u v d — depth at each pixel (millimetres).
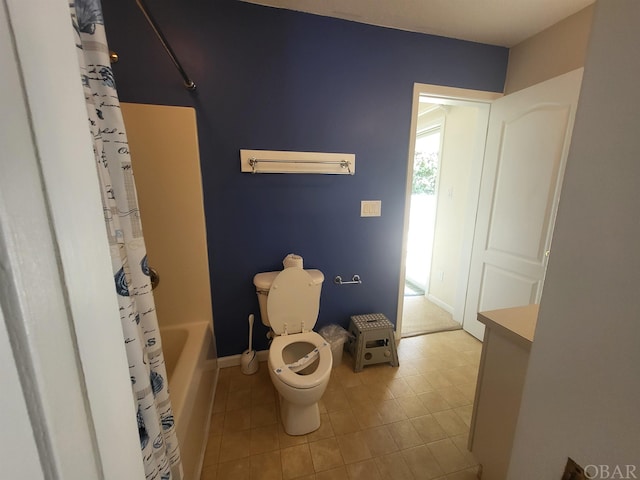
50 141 295
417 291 3426
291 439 1389
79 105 345
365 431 1437
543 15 1601
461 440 1392
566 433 468
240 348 1953
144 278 765
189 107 1532
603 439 415
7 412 242
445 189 2857
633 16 346
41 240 277
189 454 1119
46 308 278
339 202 1886
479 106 2094
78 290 324
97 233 369
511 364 972
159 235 1639
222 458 1293
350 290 2064
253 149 1662
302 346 1690
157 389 821
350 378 1841
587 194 409
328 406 1602
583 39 1555
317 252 1924
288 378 1295
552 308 473
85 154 351
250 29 1533
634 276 360
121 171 688
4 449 239
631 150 354
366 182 1900
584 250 418
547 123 1656
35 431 264
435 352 2141
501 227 2008
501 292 2043
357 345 1909
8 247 246
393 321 2219
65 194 313
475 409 1158
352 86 1737
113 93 653
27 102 268
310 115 1705
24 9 267
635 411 375
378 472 1233
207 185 1658
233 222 1744
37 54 282
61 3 318
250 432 1430
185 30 1460
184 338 1690
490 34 1804
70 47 333
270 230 1810
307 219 1854
